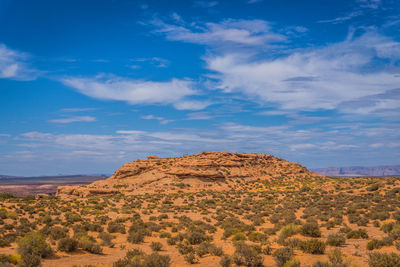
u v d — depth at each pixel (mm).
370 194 59812
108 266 16750
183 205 63312
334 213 40500
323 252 17359
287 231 26656
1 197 76562
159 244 23766
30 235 20156
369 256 15086
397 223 30594
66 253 20109
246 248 16594
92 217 44688
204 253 20094
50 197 81938
